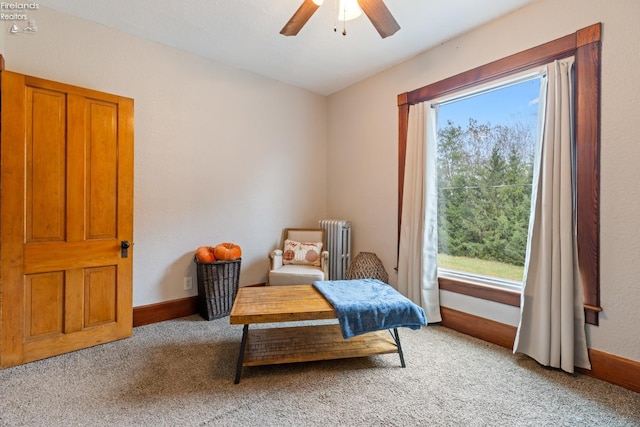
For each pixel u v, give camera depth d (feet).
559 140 6.68
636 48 5.80
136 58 8.84
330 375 6.35
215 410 5.20
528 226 7.71
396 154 10.61
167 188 9.50
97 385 5.88
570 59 6.65
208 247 9.91
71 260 7.29
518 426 4.92
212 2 7.33
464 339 8.22
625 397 5.65
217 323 9.13
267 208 11.91
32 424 4.80
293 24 6.18
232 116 10.85
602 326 6.21
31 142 6.81
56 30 7.63
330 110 13.55
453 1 7.17
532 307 7.11
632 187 5.86
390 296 7.04
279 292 7.56
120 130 8.03
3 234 6.46
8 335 6.49
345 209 12.75
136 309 8.87
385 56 9.97
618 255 6.02
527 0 7.13
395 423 4.95
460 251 9.21
